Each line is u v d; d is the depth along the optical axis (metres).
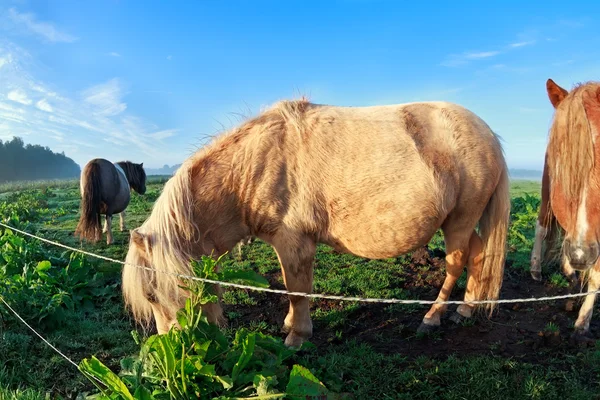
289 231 3.35
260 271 6.04
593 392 2.88
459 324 4.00
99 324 4.25
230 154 3.33
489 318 4.07
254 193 3.29
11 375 3.21
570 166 2.76
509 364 3.19
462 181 3.47
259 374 2.31
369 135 3.30
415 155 3.30
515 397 2.86
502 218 3.74
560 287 5.08
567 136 2.78
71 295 4.64
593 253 2.73
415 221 3.35
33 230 8.91
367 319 4.28
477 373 3.10
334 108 3.51
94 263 5.96
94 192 7.14
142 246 2.98
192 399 2.27
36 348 3.66
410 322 4.17
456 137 3.45
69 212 12.37
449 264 3.89
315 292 5.06
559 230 4.71
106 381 2.13
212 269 2.52
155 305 3.03
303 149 3.28
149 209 12.48
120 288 5.31
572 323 4.00
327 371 3.17
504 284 5.24
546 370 3.19
